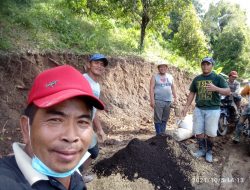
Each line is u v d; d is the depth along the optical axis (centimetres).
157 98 651
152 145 534
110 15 1201
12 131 582
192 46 1647
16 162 121
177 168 506
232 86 821
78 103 126
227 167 553
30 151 128
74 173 146
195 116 560
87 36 995
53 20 935
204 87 541
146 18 1151
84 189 149
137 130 812
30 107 126
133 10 1130
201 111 552
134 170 473
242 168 556
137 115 942
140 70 1087
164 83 652
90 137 132
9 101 636
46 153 123
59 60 787
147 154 498
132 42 1209
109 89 923
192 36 1641
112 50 1038
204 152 585
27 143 128
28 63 701
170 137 562
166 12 1152
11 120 604
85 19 1140
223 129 723
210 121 545
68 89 123
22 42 746
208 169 539
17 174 117
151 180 467
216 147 644
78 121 127
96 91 400
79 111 126
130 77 1030
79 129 127
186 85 1336
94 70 397
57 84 123
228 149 643
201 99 546
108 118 841
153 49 1338
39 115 123
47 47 787
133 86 1029
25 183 116
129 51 1123
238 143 679
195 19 1659
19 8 896
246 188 492
